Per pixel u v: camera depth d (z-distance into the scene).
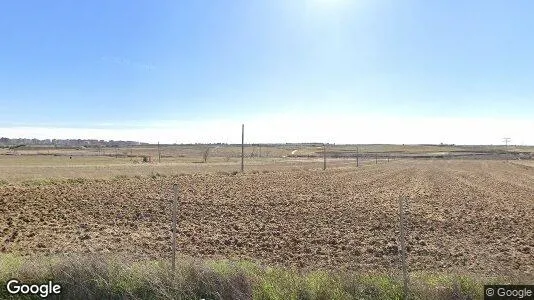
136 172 58.00
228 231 19.81
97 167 68.88
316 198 33.47
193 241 17.56
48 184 38.56
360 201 31.94
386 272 12.17
